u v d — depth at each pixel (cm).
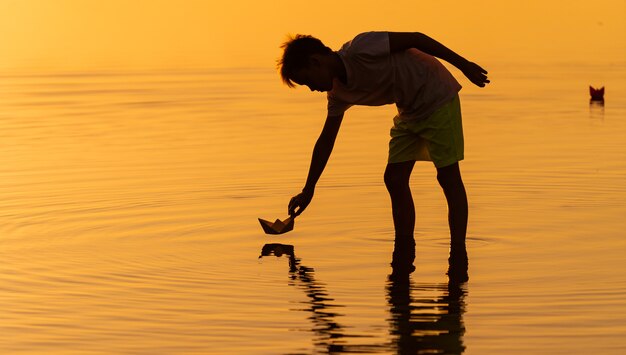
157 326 642
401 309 670
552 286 721
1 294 716
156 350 599
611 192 1041
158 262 801
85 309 679
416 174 1159
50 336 628
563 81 1952
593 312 659
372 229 914
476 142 1352
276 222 869
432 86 848
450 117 852
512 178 1120
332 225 930
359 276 758
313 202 1023
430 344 600
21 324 651
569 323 636
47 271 774
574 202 1002
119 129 1489
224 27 3005
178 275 762
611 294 700
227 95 1842
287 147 1329
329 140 870
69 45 2708
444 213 973
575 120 1523
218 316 660
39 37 2898
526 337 611
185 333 628
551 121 1516
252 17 3175
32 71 2198
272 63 2288
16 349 605
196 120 1570
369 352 588
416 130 864
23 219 948
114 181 1121
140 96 1836
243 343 607
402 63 840
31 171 1181
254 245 858
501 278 746
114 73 2161
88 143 1372
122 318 659
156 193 1059
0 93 1880
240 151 1304
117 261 803
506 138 1378
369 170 1181
